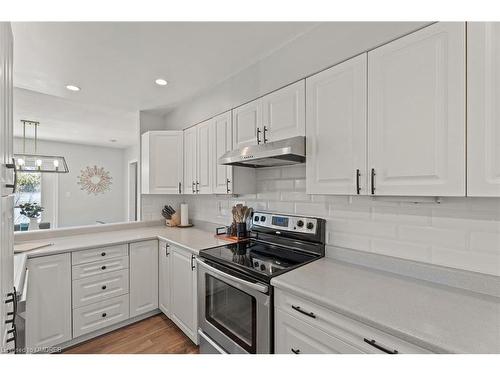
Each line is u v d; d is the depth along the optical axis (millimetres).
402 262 1308
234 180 2059
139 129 3023
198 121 2496
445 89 968
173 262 2213
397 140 1104
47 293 1854
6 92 870
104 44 1641
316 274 1324
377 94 1170
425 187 1023
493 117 865
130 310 2285
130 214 6164
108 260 2166
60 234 2389
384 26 1145
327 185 1376
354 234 1535
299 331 1147
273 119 1683
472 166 906
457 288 1136
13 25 1420
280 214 1906
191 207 3102
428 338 777
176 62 1876
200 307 1798
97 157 6105
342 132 1307
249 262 1522
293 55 1568
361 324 939
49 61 1854
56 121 3678
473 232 1113
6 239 858
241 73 1968
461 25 929
